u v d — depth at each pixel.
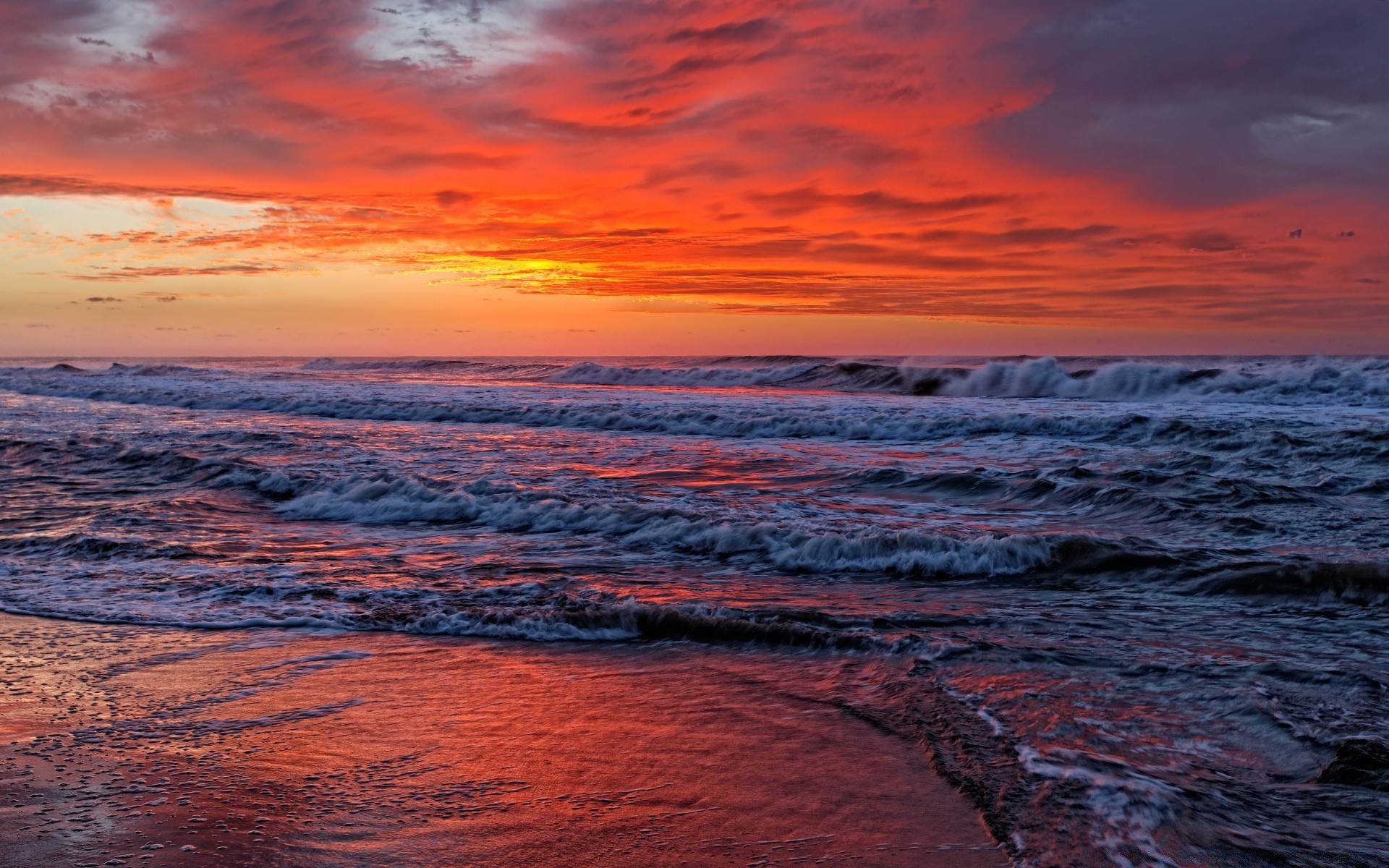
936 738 3.62
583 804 3.13
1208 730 3.67
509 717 4.03
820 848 2.79
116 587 6.38
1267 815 2.87
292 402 22.73
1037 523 8.38
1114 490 9.20
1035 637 5.05
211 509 9.66
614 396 24.56
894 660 4.69
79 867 2.67
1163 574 6.44
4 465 12.84
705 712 4.07
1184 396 22.17
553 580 6.57
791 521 8.35
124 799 3.16
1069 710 3.90
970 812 2.97
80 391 29.66
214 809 3.08
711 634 5.24
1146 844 2.69
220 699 4.26
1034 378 25.00
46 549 7.68
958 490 10.14
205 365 71.62
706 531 7.89
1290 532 7.76
